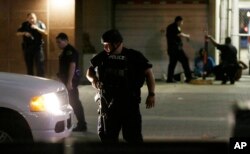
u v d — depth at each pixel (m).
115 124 14.61
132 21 41.50
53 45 35.69
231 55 36.53
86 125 22.12
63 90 17.69
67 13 35.59
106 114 14.59
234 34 41.03
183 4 41.09
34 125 15.99
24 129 16.06
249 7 41.03
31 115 15.98
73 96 21.66
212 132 21.27
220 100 29.62
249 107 9.69
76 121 23.92
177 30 37.16
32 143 10.67
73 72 21.48
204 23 41.03
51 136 16.16
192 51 41.22
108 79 14.59
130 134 14.61
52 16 35.72
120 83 14.52
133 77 14.61
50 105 16.31
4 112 16.11
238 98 30.20
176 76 38.72
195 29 41.12
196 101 29.34
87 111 26.70
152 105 14.95
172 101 29.42
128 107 14.52
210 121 23.81
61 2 35.59
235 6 40.91
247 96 30.98
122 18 41.53
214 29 40.97
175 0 41.12
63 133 16.81
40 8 35.75
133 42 41.50
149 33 41.50
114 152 10.38
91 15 41.00
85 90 33.66
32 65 34.09
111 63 14.60
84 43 40.22
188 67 37.56
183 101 29.39
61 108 17.16
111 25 41.22
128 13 41.41
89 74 15.20
